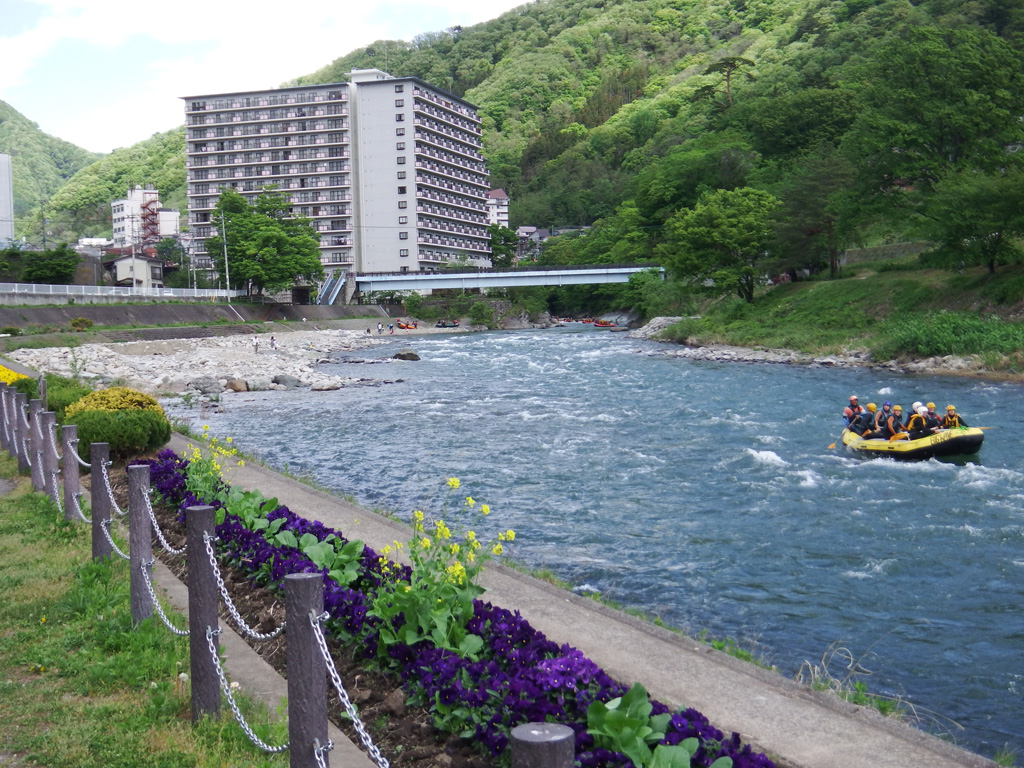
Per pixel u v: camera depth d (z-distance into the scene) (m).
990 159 52.12
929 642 9.11
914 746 5.20
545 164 191.38
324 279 108.88
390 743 5.25
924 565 11.79
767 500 15.73
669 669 6.42
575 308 120.44
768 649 8.84
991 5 107.69
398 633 6.07
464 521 14.33
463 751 5.02
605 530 13.72
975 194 46.59
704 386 36.28
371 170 121.25
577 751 4.45
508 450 21.78
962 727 7.17
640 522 14.23
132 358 51.97
